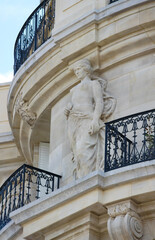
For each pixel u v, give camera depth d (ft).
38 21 89.35
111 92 81.05
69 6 85.71
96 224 76.13
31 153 93.76
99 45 81.76
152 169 72.79
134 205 74.18
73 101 81.56
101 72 82.43
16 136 94.27
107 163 75.46
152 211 74.23
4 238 83.41
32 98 87.45
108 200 74.38
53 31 85.30
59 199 76.95
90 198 74.95
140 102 79.10
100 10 81.82
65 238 77.66
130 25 79.87
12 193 93.09
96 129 79.25
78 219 76.64
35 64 86.12
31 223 79.00
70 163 81.87
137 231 73.87
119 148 76.18
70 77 83.87
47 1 89.15
